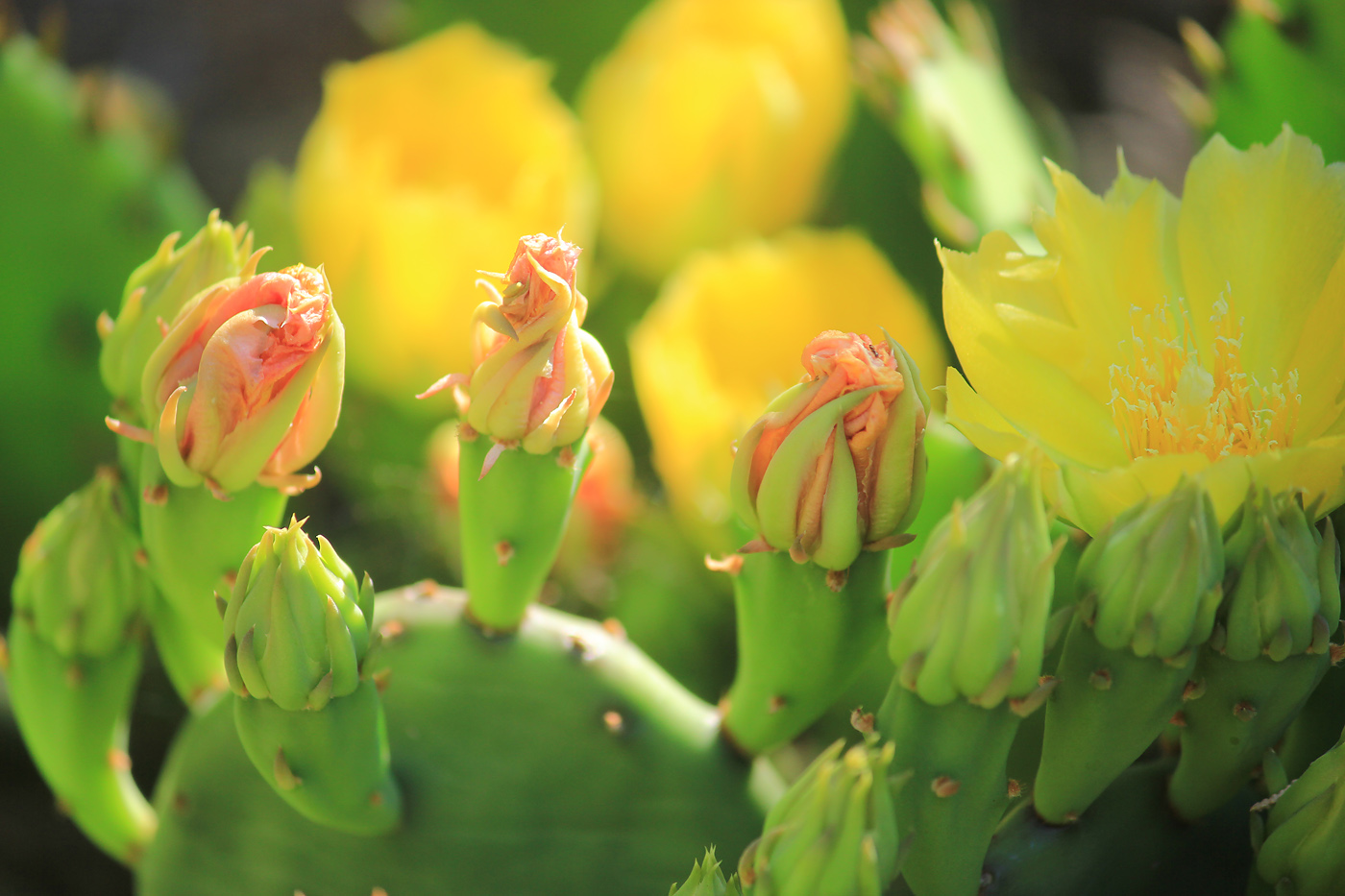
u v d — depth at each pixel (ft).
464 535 2.34
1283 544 2.22
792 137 3.39
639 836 2.37
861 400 2.22
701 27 3.46
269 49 6.66
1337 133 2.60
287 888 2.38
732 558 2.31
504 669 2.37
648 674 2.39
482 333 2.29
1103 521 2.26
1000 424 2.29
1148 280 2.32
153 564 2.35
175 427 2.27
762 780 2.39
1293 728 2.39
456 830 2.36
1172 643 2.20
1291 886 2.25
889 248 3.79
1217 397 2.32
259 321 2.24
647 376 2.83
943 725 2.20
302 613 2.23
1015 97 3.81
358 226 2.92
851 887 2.16
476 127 3.37
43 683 2.41
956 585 2.18
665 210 3.45
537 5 4.25
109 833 2.49
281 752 2.27
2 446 3.32
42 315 3.22
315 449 2.30
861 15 4.03
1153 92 5.37
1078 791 2.27
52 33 3.26
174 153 3.52
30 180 3.15
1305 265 2.31
